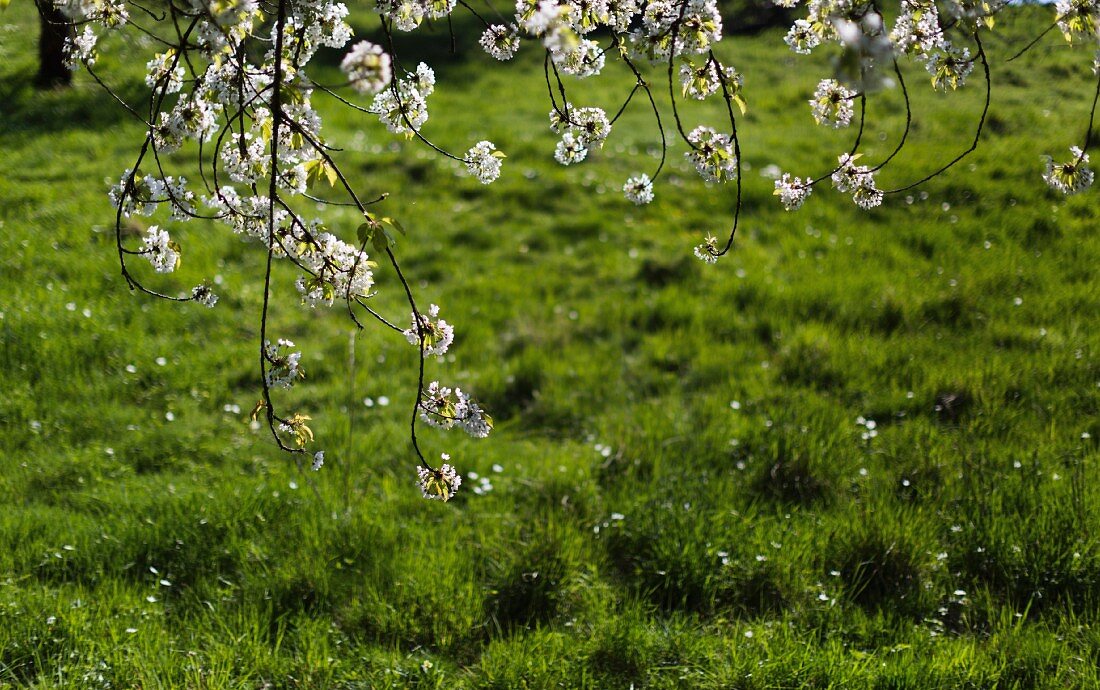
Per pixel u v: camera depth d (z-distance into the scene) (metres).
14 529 6.53
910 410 9.23
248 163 2.74
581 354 10.84
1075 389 9.41
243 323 11.01
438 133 18.89
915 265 13.01
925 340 10.77
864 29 2.04
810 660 5.56
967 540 6.84
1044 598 6.34
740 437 8.38
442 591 6.18
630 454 8.12
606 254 13.88
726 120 20.47
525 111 21.33
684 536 6.74
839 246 13.86
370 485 7.79
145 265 11.78
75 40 2.80
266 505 7.05
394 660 5.62
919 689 5.42
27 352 9.61
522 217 15.27
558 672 5.58
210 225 13.16
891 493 7.51
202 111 2.77
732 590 6.45
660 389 10.01
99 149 15.99
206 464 8.19
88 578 6.18
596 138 3.32
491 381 9.98
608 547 6.92
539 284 12.80
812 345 10.47
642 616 6.10
